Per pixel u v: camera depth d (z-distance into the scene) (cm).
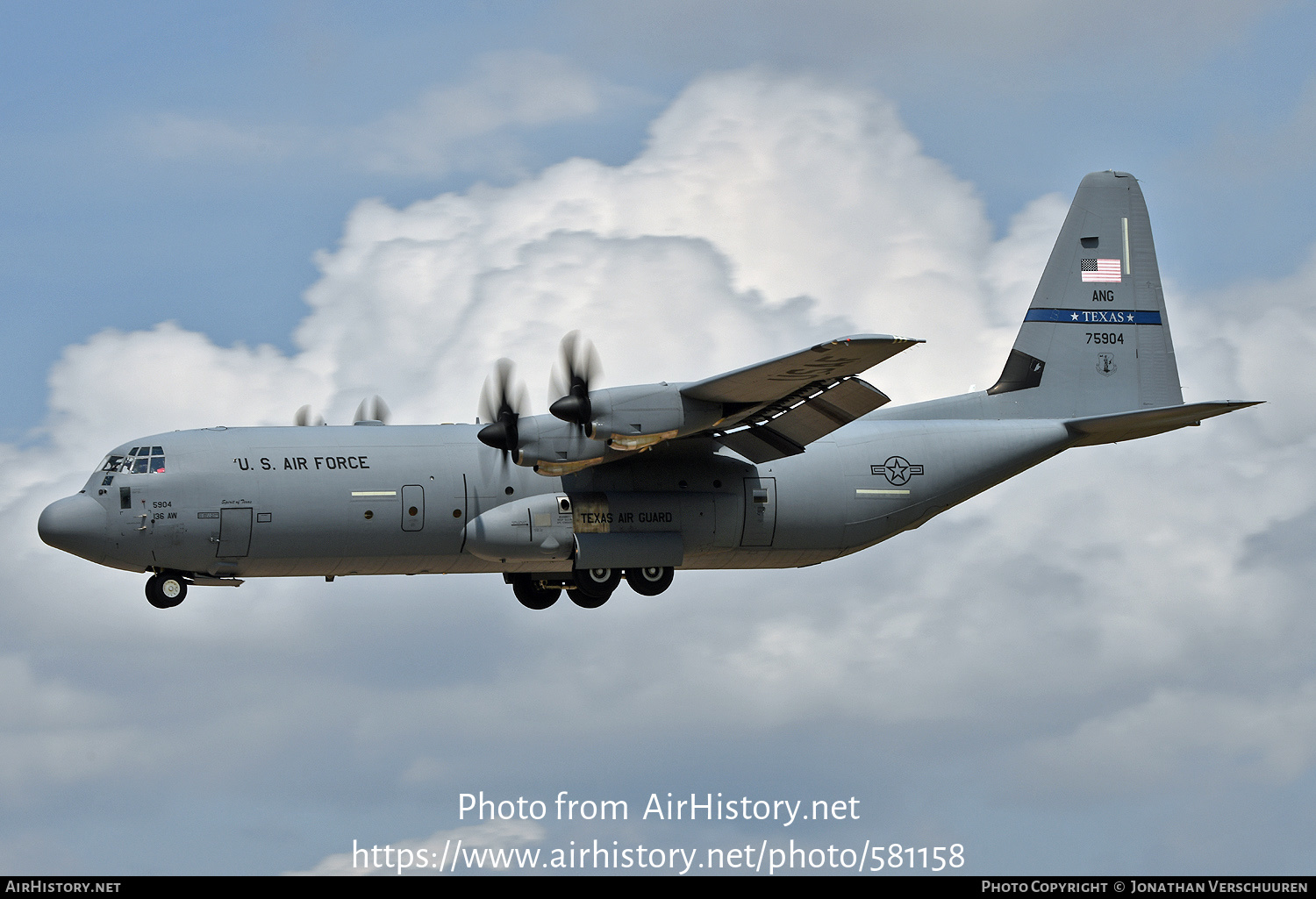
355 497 5691
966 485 6500
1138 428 6619
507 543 5812
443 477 5819
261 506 5600
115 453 5703
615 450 5353
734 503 6100
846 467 6294
